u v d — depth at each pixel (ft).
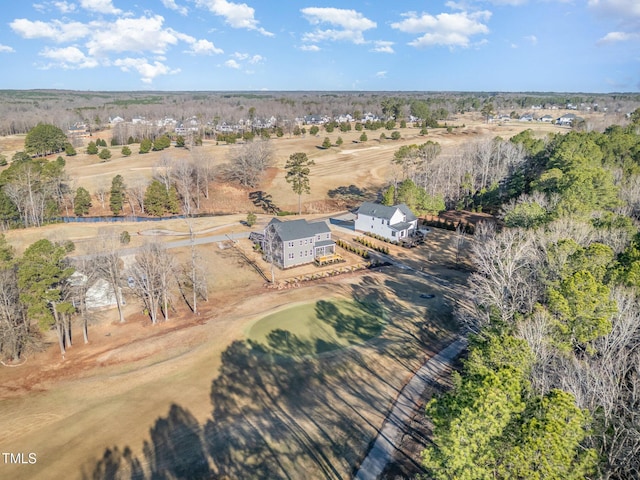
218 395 104.63
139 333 138.21
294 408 98.99
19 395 107.24
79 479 80.12
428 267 189.67
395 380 109.91
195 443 88.22
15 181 239.09
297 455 84.48
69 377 114.93
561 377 68.44
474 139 446.19
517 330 82.99
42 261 120.06
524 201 169.37
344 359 118.83
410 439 88.28
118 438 90.63
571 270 99.76
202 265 178.50
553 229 126.72
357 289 168.04
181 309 155.02
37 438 91.30
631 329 80.02
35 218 238.27
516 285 103.91
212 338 131.85
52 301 123.54
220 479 79.10
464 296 156.87
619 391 67.72
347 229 249.75
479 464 50.75
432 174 289.12
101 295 153.89
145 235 222.07
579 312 80.53
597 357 83.46
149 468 82.17
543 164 260.21
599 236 124.36
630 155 229.66
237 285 175.83
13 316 125.39
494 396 51.98
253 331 135.64
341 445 86.89
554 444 47.80
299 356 120.78
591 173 161.89
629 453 56.29
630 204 169.68
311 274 184.24
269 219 268.21
